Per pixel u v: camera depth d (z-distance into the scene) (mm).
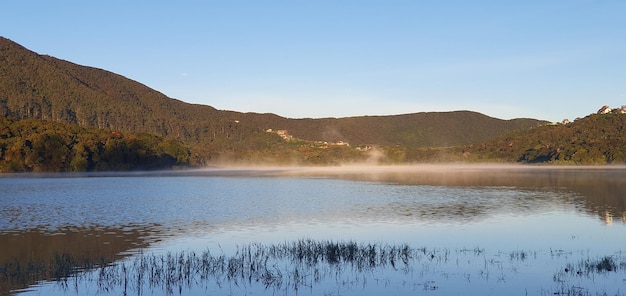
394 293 17781
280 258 22891
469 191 60844
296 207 43656
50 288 18578
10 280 19578
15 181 83812
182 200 50375
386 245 25672
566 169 130500
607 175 95125
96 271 20906
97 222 34500
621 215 36875
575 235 28594
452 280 19281
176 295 17828
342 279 19547
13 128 127188
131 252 24844
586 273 20016
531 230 30469
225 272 20547
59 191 61781
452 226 32375
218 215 38219
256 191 62406
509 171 125625
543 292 17703
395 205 45125
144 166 138750
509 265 21500
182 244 26781
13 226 32844
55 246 26375
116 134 144125
